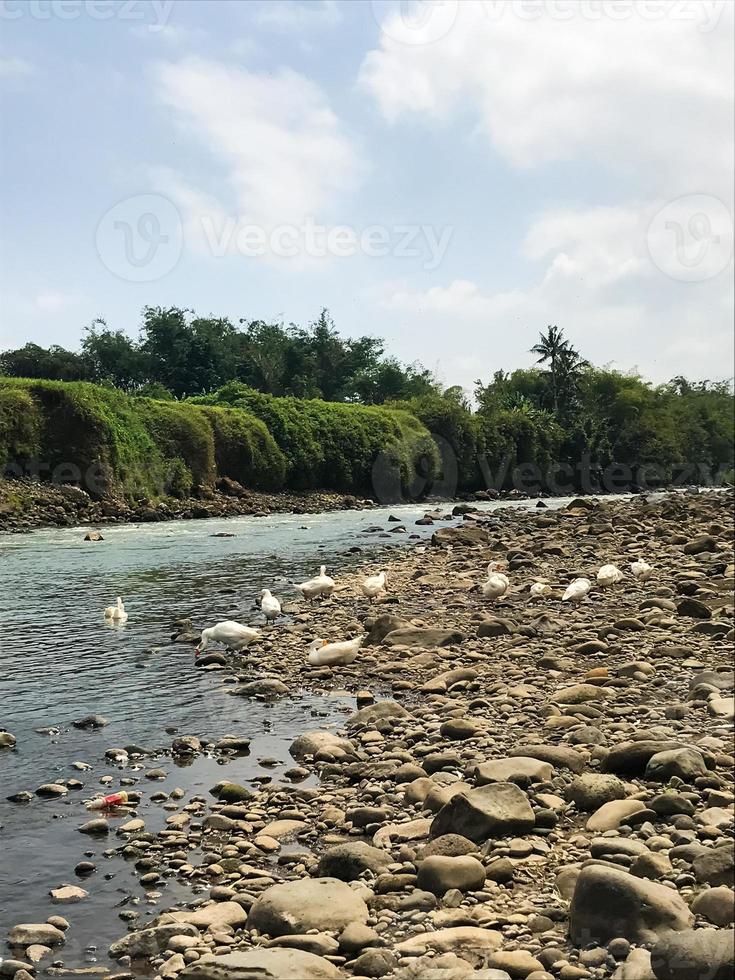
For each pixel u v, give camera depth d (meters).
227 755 9.05
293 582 20.38
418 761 8.59
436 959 5.02
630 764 7.79
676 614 14.72
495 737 9.08
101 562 24.11
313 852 6.79
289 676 12.05
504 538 28.36
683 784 7.32
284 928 5.51
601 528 27.88
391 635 13.75
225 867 6.57
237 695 11.17
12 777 8.47
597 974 4.90
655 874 5.81
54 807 7.76
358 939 5.24
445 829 6.71
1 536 31.66
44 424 42.38
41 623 15.56
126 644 13.93
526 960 4.98
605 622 14.56
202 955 5.29
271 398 59.84
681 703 9.95
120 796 7.81
